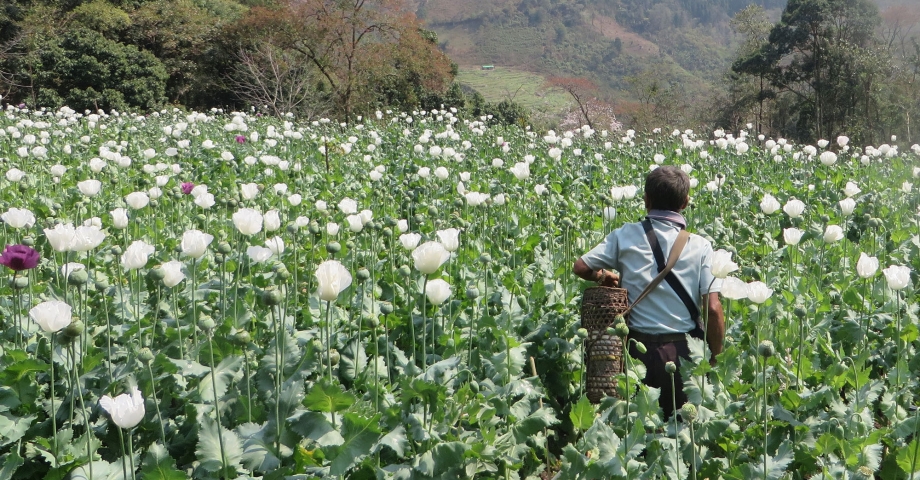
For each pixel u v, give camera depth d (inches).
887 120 2126.0
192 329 165.6
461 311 200.4
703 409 153.2
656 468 137.8
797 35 2175.2
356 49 1513.3
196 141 587.2
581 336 154.0
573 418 143.8
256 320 179.5
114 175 393.7
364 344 175.0
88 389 153.8
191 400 145.7
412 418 131.6
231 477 124.9
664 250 178.7
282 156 536.1
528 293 213.2
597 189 427.5
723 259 165.9
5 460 133.6
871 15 2112.5
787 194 412.2
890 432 152.9
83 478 127.5
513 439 146.3
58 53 1541.6
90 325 179.5
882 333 202.4
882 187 464.1
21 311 182.9
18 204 329.1
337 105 1503.4
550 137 537.6
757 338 154.4
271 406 134.7
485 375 165.9
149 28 1752.0
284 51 1533.0
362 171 475.2
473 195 252.4
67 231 150.0
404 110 1665.8
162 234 285.3
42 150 381.1
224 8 2047.2
